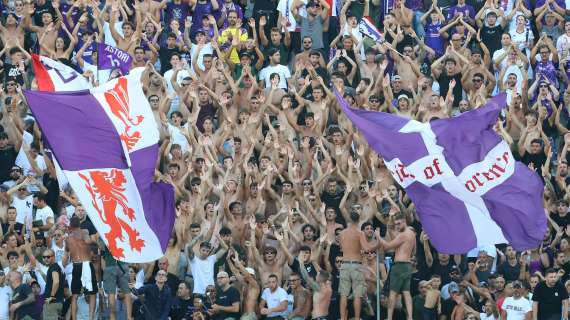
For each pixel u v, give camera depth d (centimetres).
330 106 7606
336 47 8050
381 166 7181
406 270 6738
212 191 7112
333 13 8231
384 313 6812
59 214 7275
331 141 7412
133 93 6203
